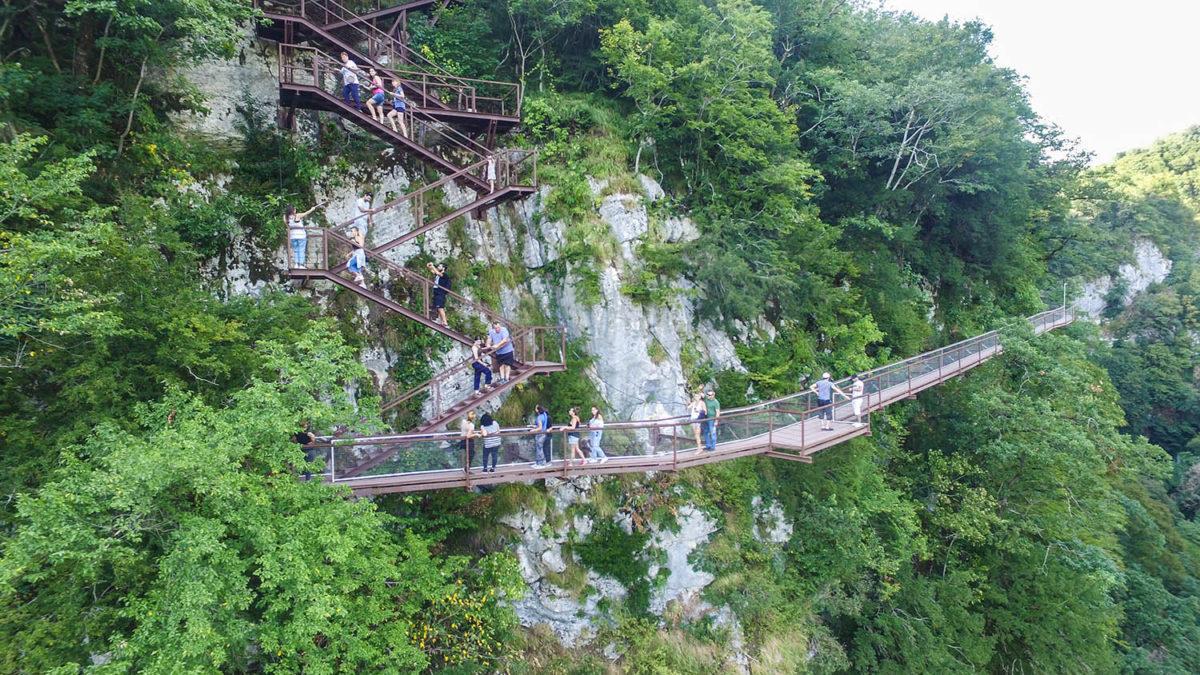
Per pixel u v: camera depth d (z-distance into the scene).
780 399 15.48
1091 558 22.73
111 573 8.04
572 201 17.52
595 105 19.58
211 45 12.23
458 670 11.96
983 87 26.77
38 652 7.14
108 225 8.36
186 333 8.94
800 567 18.09
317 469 9.81
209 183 13.73
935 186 26.86
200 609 7.34
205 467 7.57
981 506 21.80
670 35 18.77
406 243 15.90
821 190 23.25
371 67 15.04
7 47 11.26
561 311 17.48
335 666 10.33
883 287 24.41
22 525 7.22
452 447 11.70
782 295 19.69
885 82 24.72
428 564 11.74
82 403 8.66
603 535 15.58
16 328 7.60
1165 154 84.69
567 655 14.56
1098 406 26.20
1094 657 21.02
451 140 15.56
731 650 15.97
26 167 9.84
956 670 18.31
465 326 15.93
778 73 22.48
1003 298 32.94
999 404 22.03
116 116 12.03
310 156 14.98
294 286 14.06
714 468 17.44
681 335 18.41
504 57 19.89
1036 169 34.31
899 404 24.25
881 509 19.34
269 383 9.40
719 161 20.52
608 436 12.81
